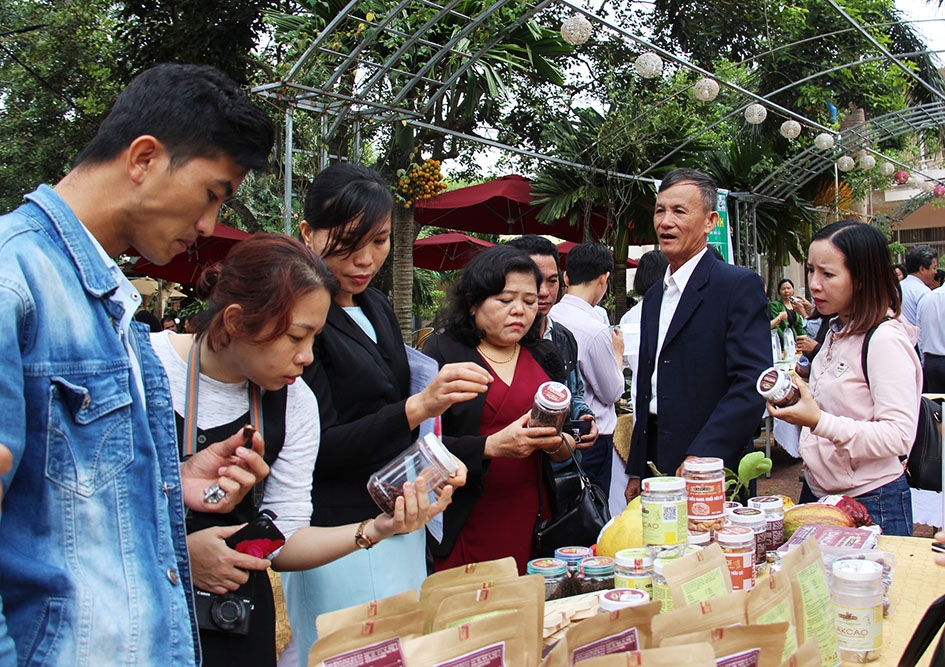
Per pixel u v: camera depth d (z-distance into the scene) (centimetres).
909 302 720
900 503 250
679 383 293
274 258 147
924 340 672
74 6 1394
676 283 305
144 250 128
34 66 1391
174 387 158
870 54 1219
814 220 1163
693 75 998
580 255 397
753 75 1094
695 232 297
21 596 109
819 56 1237
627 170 917
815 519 216
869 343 249
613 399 380
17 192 1427
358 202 202
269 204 987
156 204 122
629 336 438
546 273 337
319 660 109
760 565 190
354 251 206
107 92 1338
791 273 1862
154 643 116
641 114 866
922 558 209
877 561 179
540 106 1159
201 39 958
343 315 211
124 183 121
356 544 158
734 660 117
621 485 401
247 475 143
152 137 120
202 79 124
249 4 948
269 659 160
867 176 1326
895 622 172
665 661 106
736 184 1056
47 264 112
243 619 150
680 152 929
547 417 212
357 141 633
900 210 1808
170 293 1557
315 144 632
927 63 1298
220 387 161
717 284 288
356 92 652
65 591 109
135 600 115
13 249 109
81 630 109
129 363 121
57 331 111
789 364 588
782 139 1140
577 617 162
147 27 1020
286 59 615
